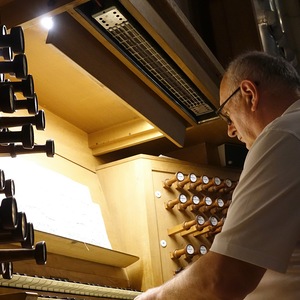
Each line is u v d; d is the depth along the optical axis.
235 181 3.11
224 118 1.71
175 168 2.86
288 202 1.06
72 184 2.37
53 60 2.12
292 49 3.78
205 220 2.81
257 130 1.44
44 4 1.68
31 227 1.15
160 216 2.63
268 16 3.44
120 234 2.56
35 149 1.25
